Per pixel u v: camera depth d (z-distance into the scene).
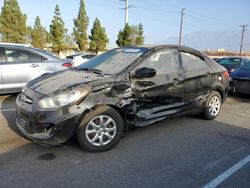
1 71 7.12
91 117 3.96
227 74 6.21
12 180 3.28
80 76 4.37
